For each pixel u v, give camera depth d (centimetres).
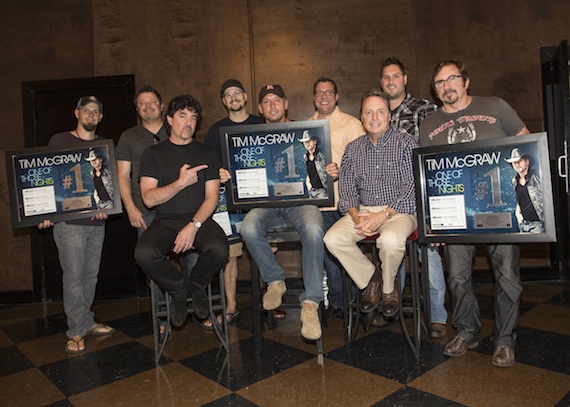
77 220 318
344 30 453
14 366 293
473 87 453
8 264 475
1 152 470
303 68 455
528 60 449
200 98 460
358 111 454
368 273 274
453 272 270
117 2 462
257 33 456
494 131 254
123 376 266
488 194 243
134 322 377
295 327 339
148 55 461
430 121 274
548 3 446
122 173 331
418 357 262
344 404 217
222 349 300
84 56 464
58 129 464
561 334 295
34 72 466
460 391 223
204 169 291
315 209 294
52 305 458
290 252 463
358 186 288
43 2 464
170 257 327
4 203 472
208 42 459
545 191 230
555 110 443
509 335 254
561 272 443
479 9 450
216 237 272
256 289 288
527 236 234
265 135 295
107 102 461
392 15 451
